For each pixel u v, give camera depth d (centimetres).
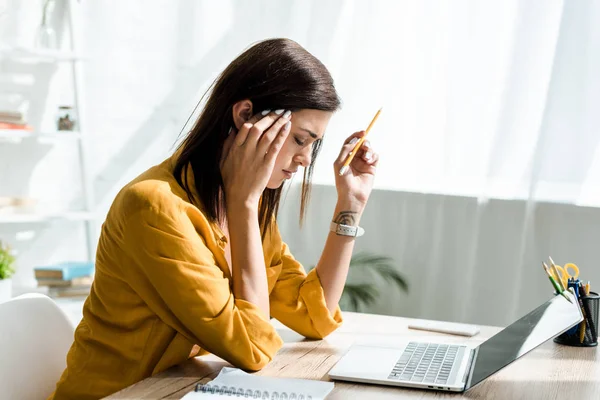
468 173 289
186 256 121
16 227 325
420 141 299
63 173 329
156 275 121
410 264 302
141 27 334
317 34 309
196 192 134
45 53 297
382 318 167
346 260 157
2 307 133
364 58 304
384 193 304
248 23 324
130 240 122
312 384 114
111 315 128
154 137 336
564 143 270
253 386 112
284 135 132
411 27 297
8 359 130
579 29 266
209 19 329
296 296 153
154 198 123
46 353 139
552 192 273
